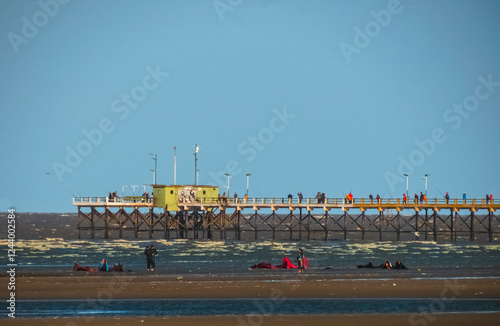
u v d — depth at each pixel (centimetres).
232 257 7556
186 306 4331
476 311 4212
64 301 4456
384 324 3853
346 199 10050
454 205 10131
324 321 3903
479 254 8175
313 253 8188
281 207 10169
